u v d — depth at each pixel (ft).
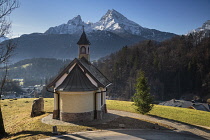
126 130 60.23
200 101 241.14
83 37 84.89
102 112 79.56
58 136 51.49
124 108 100.73
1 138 52.80
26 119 72.59
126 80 275.59
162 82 271.28
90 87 67.62
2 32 56.70
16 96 331.98
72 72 69.26
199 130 69.05
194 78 271.08
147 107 84.12
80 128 59.00
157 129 65.16
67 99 66.28
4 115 83.66
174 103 172.55
